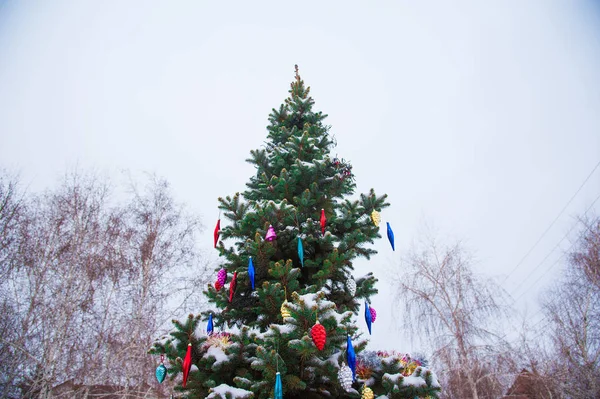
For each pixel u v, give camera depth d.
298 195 5.66
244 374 3.74
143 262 10.16
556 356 11.85
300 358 3.57
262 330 4.58
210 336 4.01
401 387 3.49
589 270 12.62
